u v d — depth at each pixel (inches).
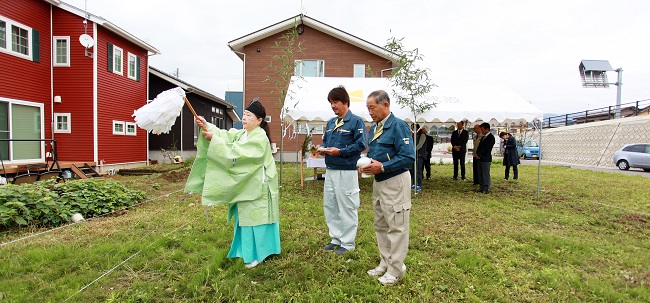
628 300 104.3
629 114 997.8
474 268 125.0
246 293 103.7
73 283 109.0
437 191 307.9
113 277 114.7
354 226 140.3
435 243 155.3
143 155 558.3
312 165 319.9
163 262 125.9
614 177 443.2
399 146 104.2
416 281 114.0
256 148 117.7
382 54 641.0
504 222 197.8
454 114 282.2
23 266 121.2
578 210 236.7
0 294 99.7
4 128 373.7
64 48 440.1
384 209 109.9
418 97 276.5
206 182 114.7
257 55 647.1
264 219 122.2
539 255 140.7
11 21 378.9
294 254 135.0
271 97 646.5
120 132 496.4
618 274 125.6
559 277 118.8
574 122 1054.4
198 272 116.8
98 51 449.1
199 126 119.3
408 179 108.7
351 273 120.3
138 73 543.2
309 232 167.3
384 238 117.4
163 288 107.7
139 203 243.3
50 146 424.8
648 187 349.7
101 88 454.9
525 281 116.1
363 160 103.7
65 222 188.2
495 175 453.4
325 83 343.3
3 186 188.9
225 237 155.8
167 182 364.5
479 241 158.6
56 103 441.4
